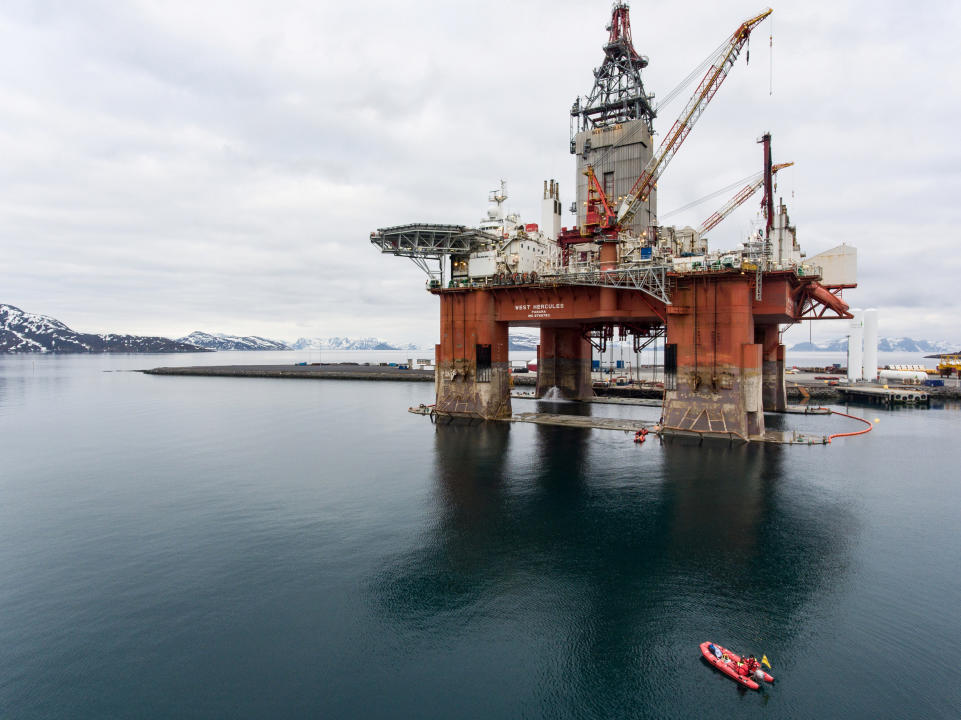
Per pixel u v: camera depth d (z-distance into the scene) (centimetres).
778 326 7300
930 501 3547
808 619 2209
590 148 8919
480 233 6341
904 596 2375
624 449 5019
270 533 3095
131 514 3422
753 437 5259
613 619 2217
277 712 1722
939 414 7275
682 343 5400
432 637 2108
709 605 2311
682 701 1772
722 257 5262
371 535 3052
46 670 1912
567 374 8425
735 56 5878
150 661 1962
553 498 3644
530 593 2414
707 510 3391
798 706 1741
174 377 16250
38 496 3803
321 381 14162
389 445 5400
